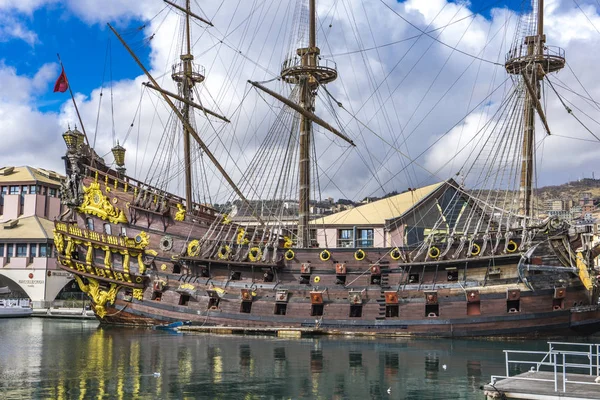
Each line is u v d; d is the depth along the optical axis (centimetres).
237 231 6084
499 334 4909
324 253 5550
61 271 9219
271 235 6009
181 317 5941
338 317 5403
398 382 3181
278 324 5556
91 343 4819
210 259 5825
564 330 4850
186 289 5953
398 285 5297
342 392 2953
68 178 6450
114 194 6394
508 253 4916
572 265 4797
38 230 9275
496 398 2281
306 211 6244
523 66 5753
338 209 10969
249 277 5800
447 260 5078
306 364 3747
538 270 4859
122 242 6206
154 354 4181
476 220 7325
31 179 10025
